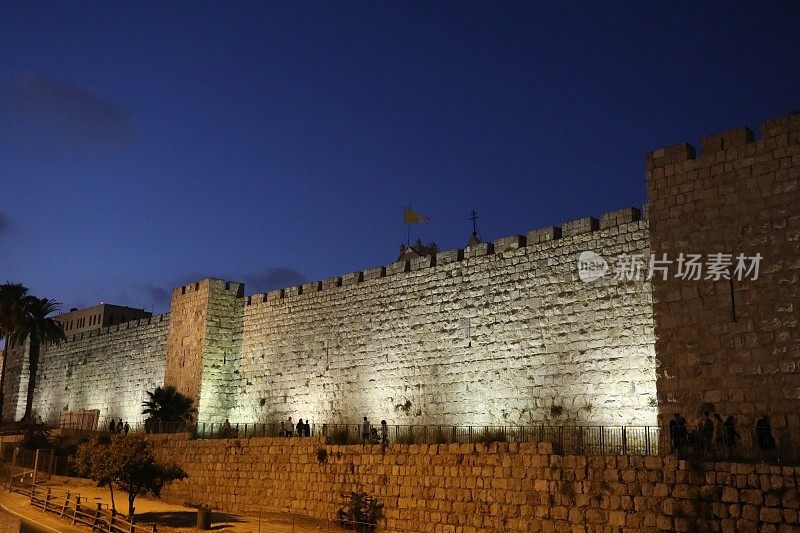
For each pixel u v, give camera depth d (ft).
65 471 144.36
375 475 97.66
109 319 247.70
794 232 72.84
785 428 69.51
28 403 200.64
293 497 109.29
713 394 74.38
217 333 154.51
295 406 137.90
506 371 104.63
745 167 77.10
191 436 135.64
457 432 108.68
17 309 194.90
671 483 69.26
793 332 71.00
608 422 91.50
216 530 94.07
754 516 63.67
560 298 100.12
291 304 144.46
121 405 180.24
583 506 75.00
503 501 82.23
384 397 121.70
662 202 82.02
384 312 125.39
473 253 113.29
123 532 87.04
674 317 78.43
